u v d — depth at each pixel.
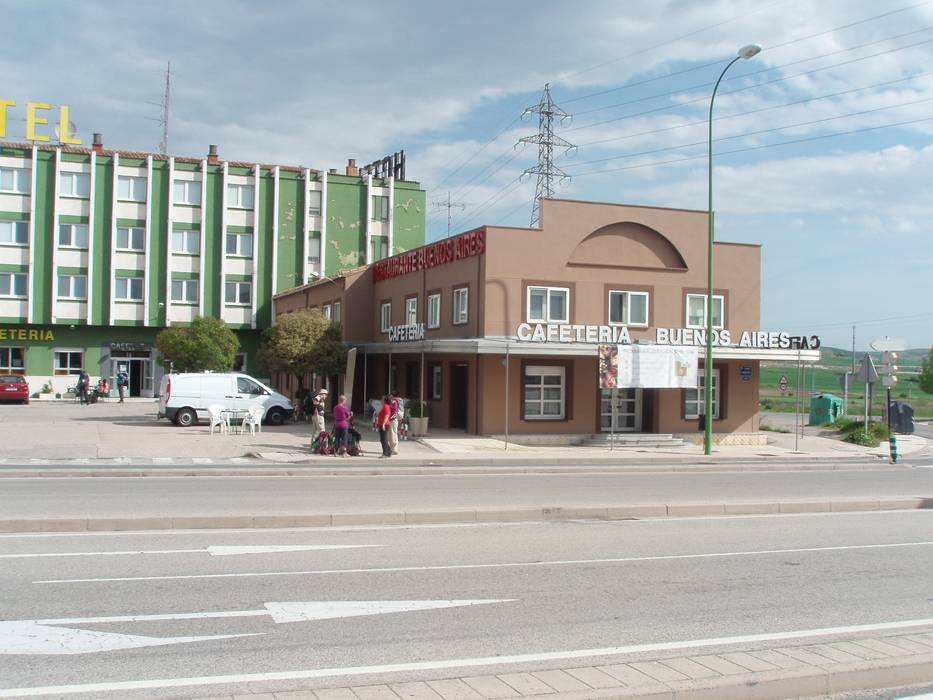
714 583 9.15
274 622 7.31
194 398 32.00
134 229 53.50
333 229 57.50
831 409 42.22
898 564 10.36
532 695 5.47
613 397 27.80
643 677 5.88
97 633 6.89
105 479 17.95
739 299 31.59
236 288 55.66
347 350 35.50
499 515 13.20
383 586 8.68
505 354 28.23
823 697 5.93
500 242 28.47
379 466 21.41
